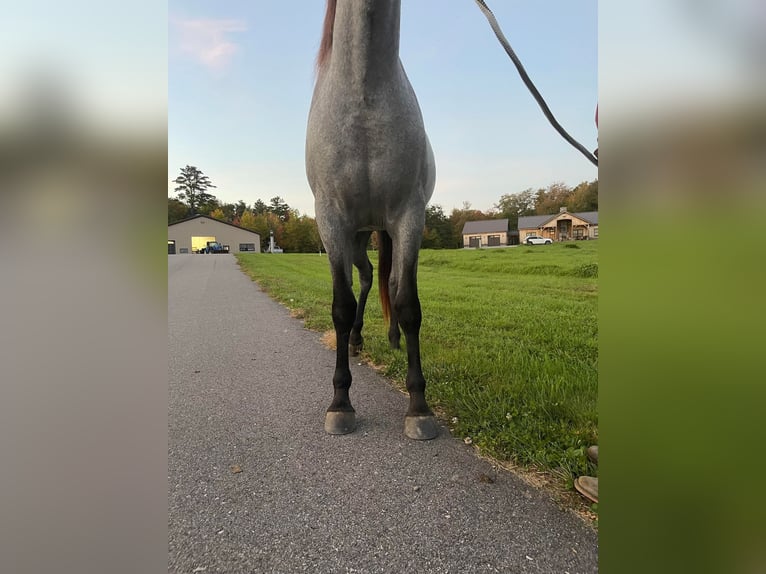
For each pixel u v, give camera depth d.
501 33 1.84
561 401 2.31
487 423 2.18
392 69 1.96
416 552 1.38
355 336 3.62
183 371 3.31
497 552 1.37
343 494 1.69
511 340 3.84
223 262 17.03
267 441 2.14
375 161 2.04
